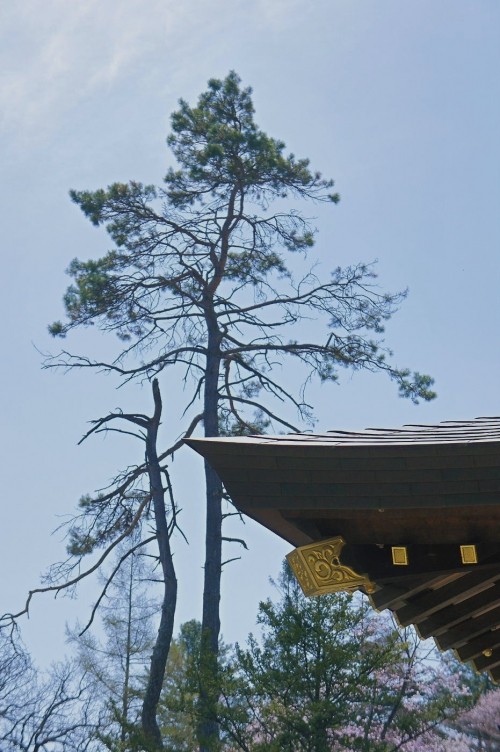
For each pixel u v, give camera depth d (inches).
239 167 971.9
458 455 186.7
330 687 680.4
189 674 693.3
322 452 194.4
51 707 904.3
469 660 258.8
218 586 908.6
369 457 191.9
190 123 1007.6
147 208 992.2
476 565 195.8
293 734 652.7
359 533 203.3
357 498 194.2
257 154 970.1
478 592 221.8
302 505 197.0
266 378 1011.3
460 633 238.2
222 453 197.5
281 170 972.6
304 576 204.4
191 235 999.6
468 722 1106.7
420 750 956.6
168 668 1318.9
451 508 194.7
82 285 975.6
